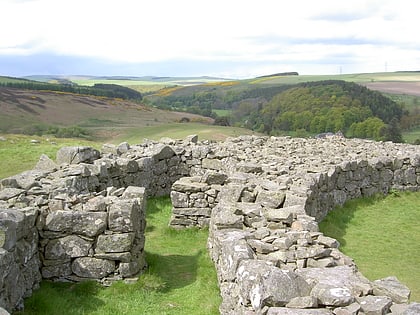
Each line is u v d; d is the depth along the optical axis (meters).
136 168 17.28
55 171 14.28
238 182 13.90
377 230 14.88
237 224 10.46
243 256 7.68
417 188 20.00
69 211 9.59
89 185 14.16
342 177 17.30
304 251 8.39
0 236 7.64
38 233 9.37
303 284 6.55
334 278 7.12
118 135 52.38
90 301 8.92
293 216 10.65
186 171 19.83
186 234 13.92
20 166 21.94
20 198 10.57
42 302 8.42
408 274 11.36
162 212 16.52
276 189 12.82
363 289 6.67
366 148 24.14
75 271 9.51
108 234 9.57
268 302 6.23
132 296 9.26
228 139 27.38
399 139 47.59
